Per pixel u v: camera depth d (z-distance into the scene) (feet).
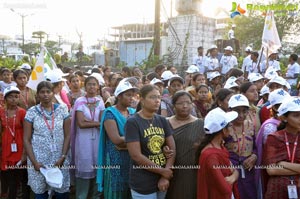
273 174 11.12
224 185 10.64
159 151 12.14
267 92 17.90
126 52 90.74
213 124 11.10
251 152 13.42
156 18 51.67
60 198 15.49
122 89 13.91
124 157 13.92
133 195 12.28
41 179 14.84
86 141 16.57
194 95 19.08
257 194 13.29
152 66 48.75
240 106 13.14
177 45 51.44
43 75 19.60
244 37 77.41
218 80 25.46
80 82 23.75
